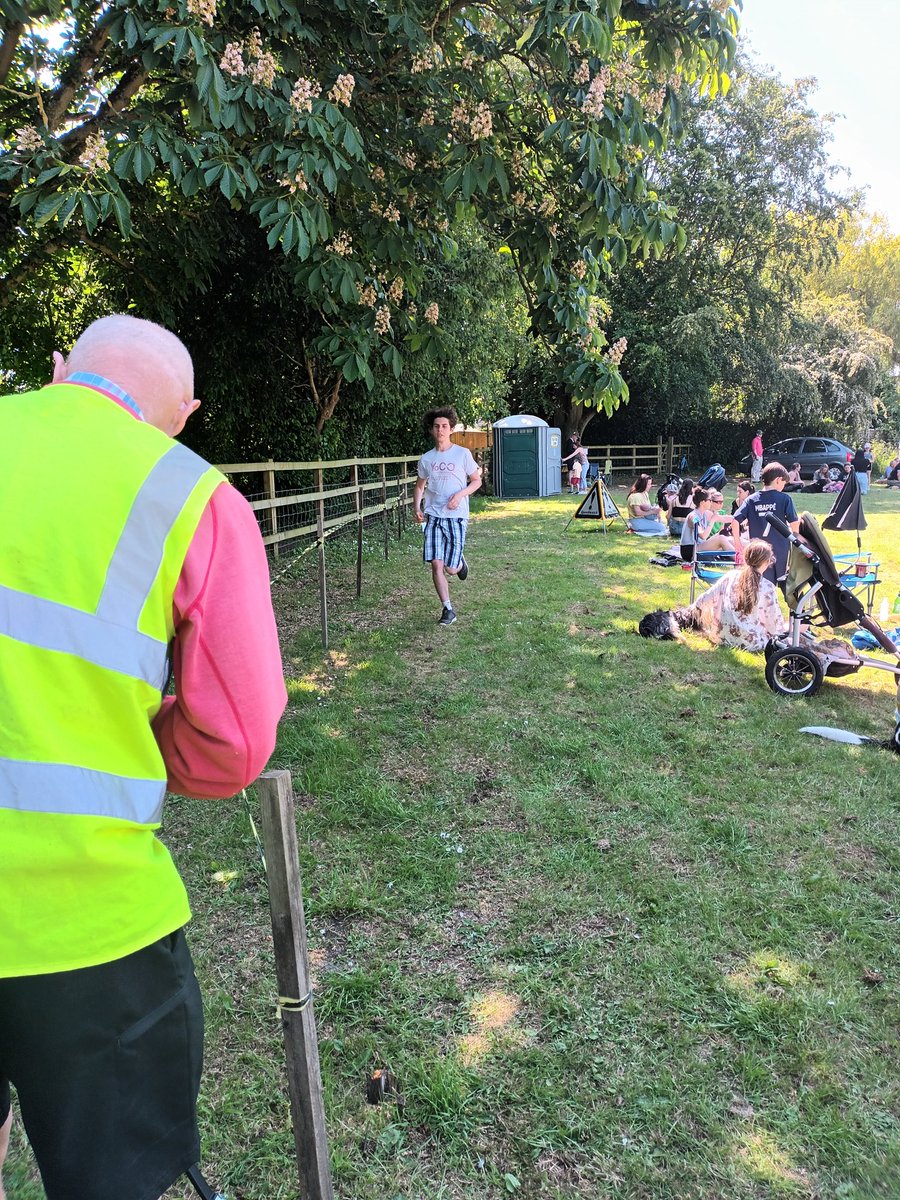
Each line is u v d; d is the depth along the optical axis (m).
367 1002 2.36
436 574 6.48
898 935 2.65
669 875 2.98
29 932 1.06
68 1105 1.13
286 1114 2.00
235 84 3.29
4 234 5.41
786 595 5.58
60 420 1.13
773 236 25.14
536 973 2.48
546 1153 1.89
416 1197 1.79
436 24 4.01
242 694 1.15
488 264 11.33
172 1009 1.22
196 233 6.20
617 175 3.79
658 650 5.86
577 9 3.36
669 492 12.66
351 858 3.09
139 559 1.08
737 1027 2.25
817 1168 1.85
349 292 4.11
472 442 22.53
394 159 4.31
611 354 4.47
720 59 3.81
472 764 3.92
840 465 23.80
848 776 3.80
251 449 10.76
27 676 1.04
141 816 1.13
